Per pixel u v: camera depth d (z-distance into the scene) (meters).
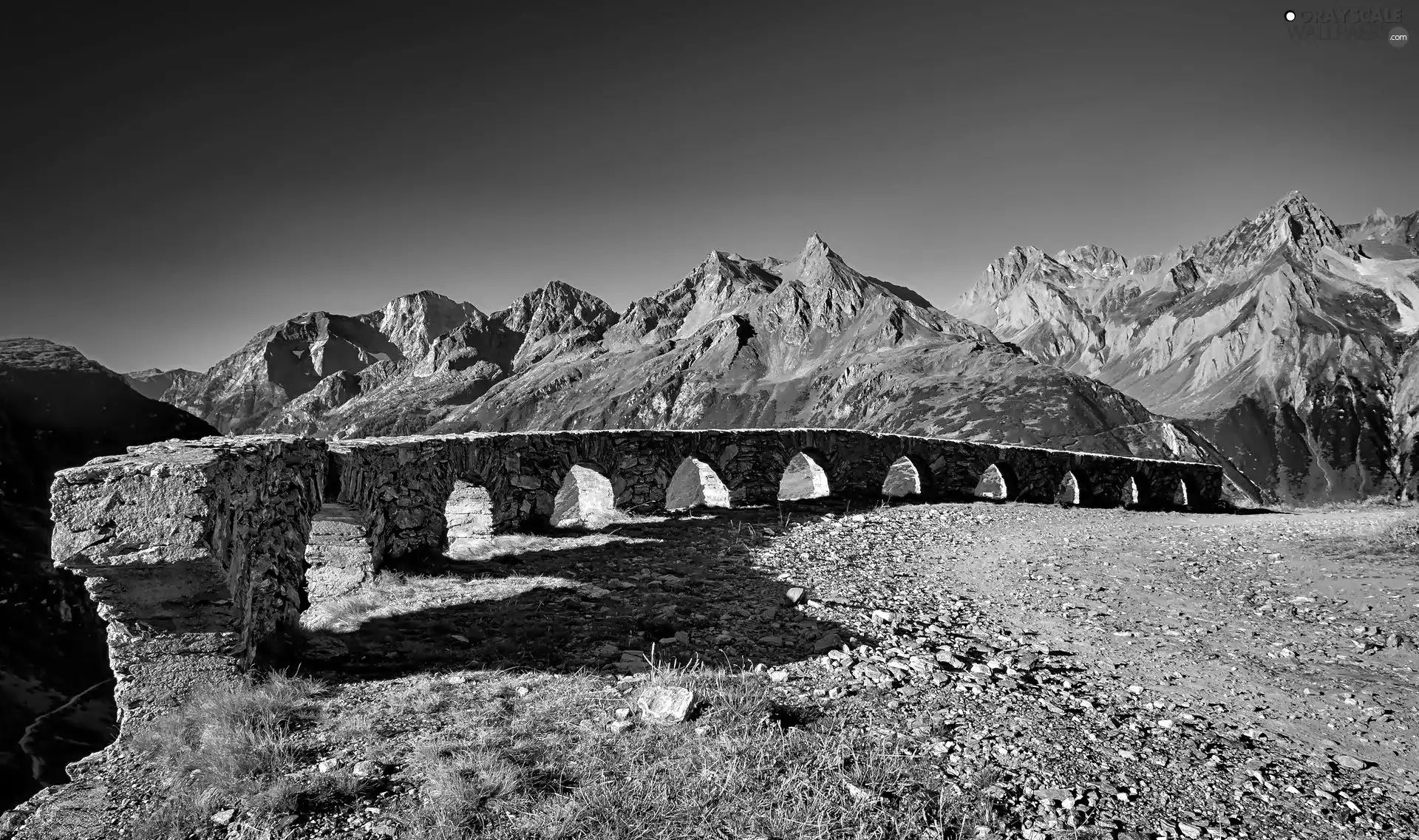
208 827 4.87
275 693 6.51
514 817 4.89
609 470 18.11
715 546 14.85
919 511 20.64
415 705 6.52
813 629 9.40
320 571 10.75
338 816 4.95
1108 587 12.37
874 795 5.27
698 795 5.17
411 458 12.56
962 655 8.68
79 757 6.88
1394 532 15.70
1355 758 6.48
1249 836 5.22
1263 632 9.91
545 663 7.78
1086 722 6.93
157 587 6.35
